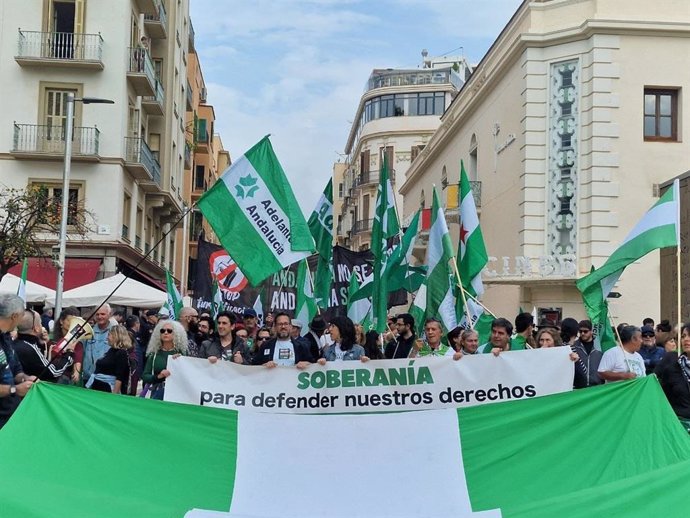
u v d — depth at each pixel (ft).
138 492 16.98
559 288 86.07
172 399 21.26
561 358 21.91
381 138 215.10
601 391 18.67
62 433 17.31
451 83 212.43
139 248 118.52
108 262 101.81
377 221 39.17
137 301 64.03
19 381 21.84
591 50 85.51
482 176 110.63
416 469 18.02
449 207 114.83
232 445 17.98
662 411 18.45
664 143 85.35
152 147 128.88
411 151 211.82
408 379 21.76
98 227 101.55
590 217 84.43
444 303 33.53
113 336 30.99
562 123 88.12
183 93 153.07
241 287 47.42
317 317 38.19
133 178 111.86
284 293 47.60
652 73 85.56
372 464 18.07
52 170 101.24
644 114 86.07
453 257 33.22
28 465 16.71
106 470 17.11
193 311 38.58
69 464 16.97
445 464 18.11
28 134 100.68
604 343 33.45
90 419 17.62
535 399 18.61
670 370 27.02
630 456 18.04
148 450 17.54
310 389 21.54
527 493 17.63
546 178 89.04
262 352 31.32
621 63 85.30
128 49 105.29
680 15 85.92
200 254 47.75
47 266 98.84
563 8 88.84
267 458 17.95
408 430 18.33
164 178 129.49
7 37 101.45
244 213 27.58
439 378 21.77
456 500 17.70
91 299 63.26
